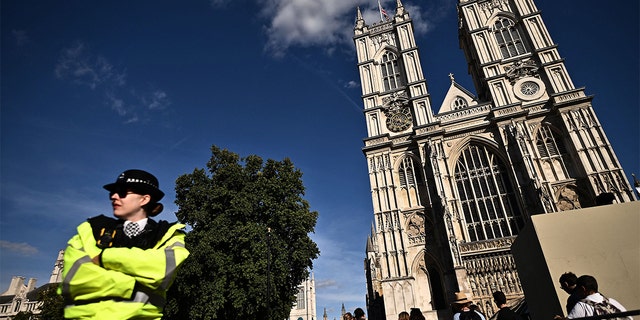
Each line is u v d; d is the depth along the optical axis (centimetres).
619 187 3803
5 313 8962
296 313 12662
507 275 3747
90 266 262
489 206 4325
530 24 5181
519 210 4147
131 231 322
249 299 2778
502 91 4884
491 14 5522
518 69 4953
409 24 5878
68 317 261
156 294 293
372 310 6112
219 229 2930
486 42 5309
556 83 4650
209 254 2758
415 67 5503
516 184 4197
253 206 3206
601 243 990
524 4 5384
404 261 4316
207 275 2817
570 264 988
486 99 5316
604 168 3944
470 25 5566
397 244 4406
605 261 965
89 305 262
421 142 4850
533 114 4506
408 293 4109
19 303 9162
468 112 4925
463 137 4734
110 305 264
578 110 4331
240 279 2809
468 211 4369
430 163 4638
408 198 4691
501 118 4562
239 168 3406
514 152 4372
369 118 5388
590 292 712
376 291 5944
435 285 4172
